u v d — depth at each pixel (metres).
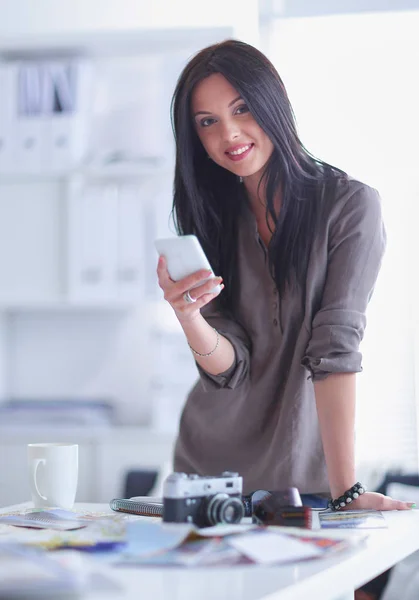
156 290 3.13
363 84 3.40
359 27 3.39
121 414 3.45
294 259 1.51
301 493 1.52
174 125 1.60
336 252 1.47
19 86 3.19
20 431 3.04
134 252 3.13
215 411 1.63
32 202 3.21
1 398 3.44
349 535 1.02
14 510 1.29
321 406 1.35
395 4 3.30
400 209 3.39
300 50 3.42
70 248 3.16
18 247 3.21
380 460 3.38
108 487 2.99
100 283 3.15
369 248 1.46
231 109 1.47
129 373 3.47
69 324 3.50
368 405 3.41
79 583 0.69
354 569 0.87
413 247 3.39
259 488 1.56
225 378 1.51
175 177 1.64
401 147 3.38
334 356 1.36
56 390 3.50
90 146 3.22
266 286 1.58
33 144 3.17
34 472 1.30
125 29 3.13
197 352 1.46
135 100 3.18
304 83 3.43
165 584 0.77
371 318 3.43
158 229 3.13
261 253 1.59
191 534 0.95
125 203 3.14
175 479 1.00
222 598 0.72
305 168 1.53
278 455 1.52
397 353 3.40
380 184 3.40
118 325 3.48
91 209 3.15
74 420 3.10
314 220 1.50
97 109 3.28
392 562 0.98
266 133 1.48
